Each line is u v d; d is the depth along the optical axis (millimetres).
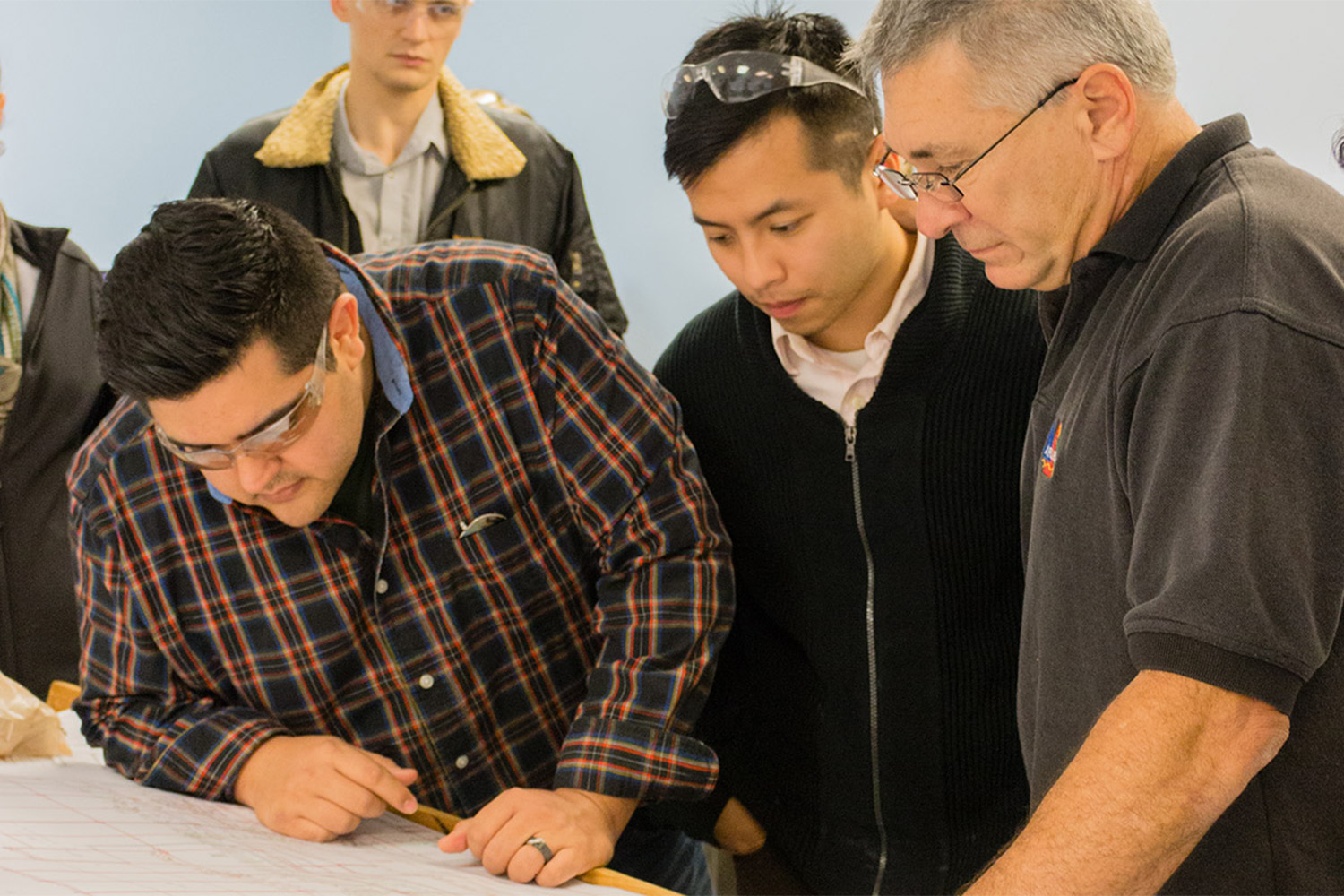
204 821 1146
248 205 1068
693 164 1191
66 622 1878
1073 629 997
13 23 2750
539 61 2846
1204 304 842
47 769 1272
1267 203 863
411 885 1011
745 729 1549
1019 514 1379
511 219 2156
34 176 2838
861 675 1443
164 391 994
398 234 2098
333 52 2904
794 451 1406
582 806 1160
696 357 1463
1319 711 878
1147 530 842
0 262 1836
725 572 1311
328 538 1229
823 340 1395
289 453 1082
